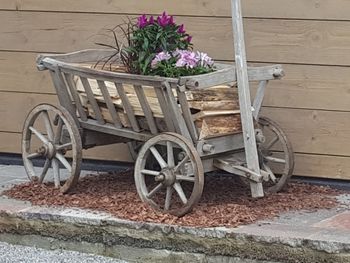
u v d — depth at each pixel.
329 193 3.87
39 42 4.45
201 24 4.11
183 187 3.78
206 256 3.20
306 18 3.92
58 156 3.80
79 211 3.48
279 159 3.84
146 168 3.85
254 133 3.48
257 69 3.58
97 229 3.37
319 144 3.98
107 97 3.60
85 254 3.42
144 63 3.60
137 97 3.48
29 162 3.96
